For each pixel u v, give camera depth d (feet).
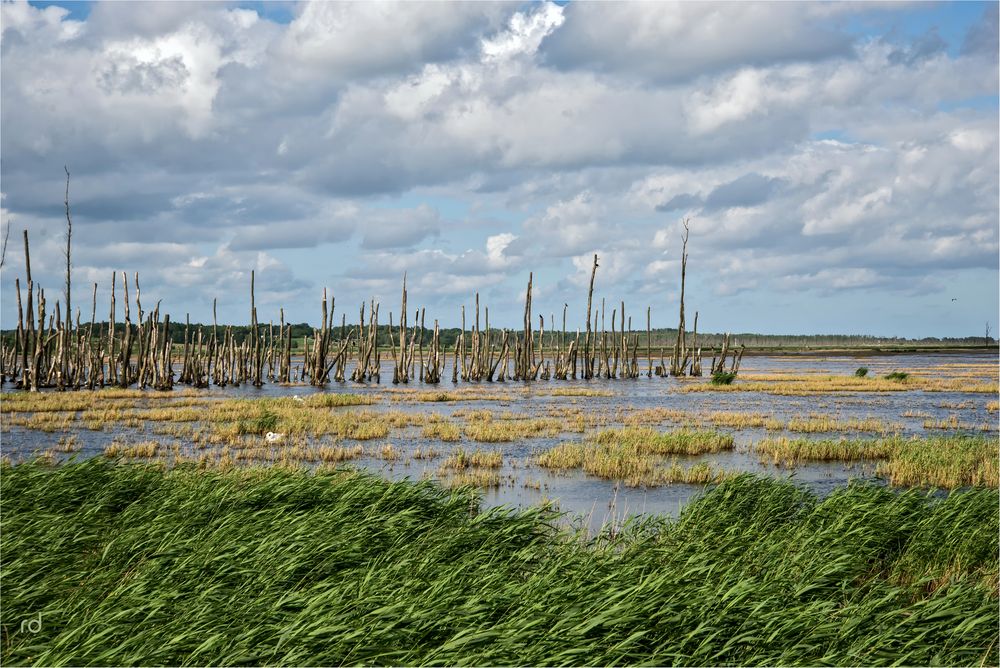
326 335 208.23
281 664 22.91
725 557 34.81
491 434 88.84
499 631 24.48
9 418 107.14
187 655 24.08
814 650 25.46
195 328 396.37
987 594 30.40
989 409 125.59
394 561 33.27
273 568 31.14
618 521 48.01
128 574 31.81
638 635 24.30
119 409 121.49
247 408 120.98
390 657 23.49
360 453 77.51
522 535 38.14
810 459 74.64
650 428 93.66
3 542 33.27
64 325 178.19
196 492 43.29
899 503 42.75
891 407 131.64
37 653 23.99
